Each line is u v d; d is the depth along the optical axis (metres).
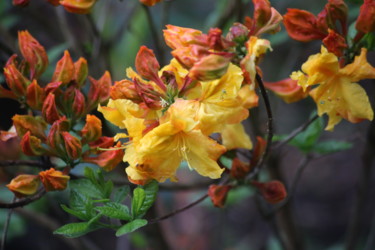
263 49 0.56
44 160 0.65
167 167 0.58
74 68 0.64
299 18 0.62
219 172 0.57
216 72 0.55
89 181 0.62
